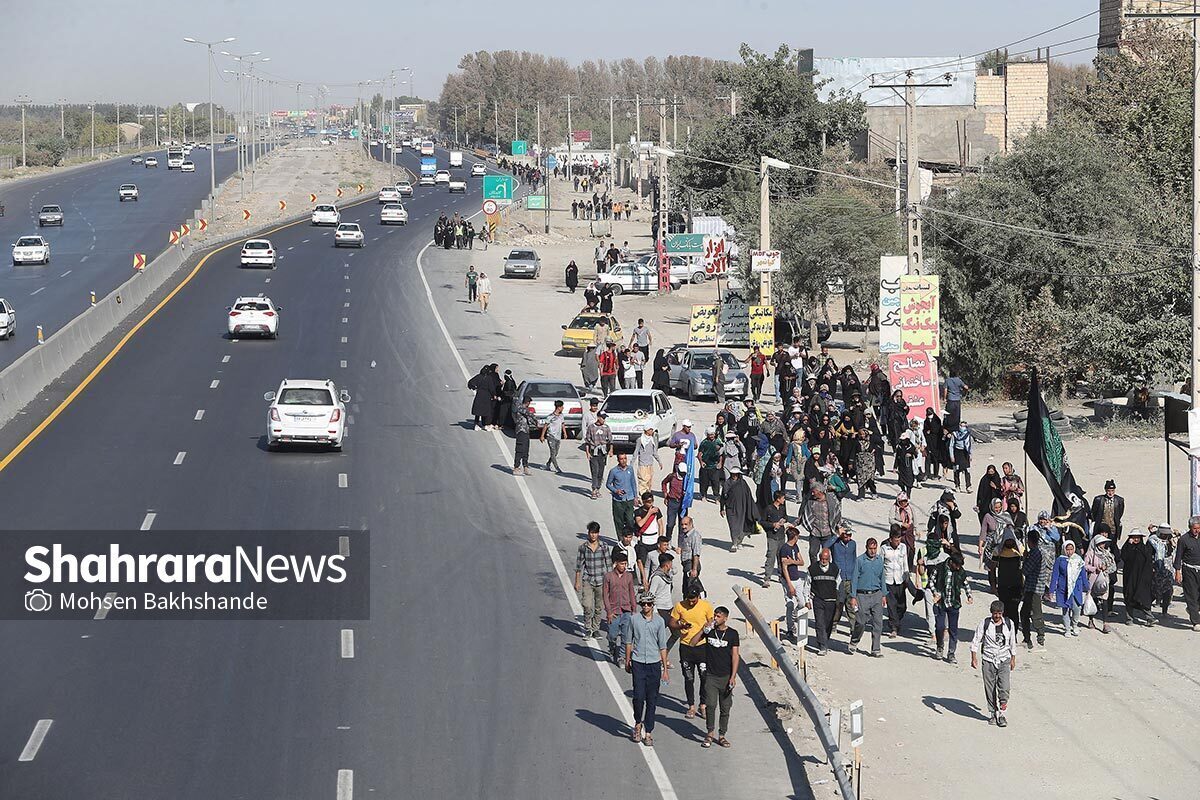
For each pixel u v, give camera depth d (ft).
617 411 192.95
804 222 313.53
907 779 86.48
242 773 81.46
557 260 463.83
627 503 135.95
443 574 127.54
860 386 202.18
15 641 105.60
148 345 266.36
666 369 240.12
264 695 95.14
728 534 148.66
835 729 89.56
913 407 185.98
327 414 176.45
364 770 82.64
